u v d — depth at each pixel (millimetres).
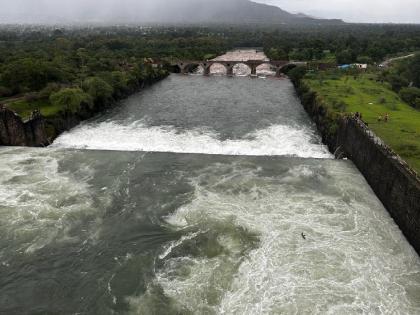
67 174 59594
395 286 37125
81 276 38688
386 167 51469
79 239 43969
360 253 41562
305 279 37656
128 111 105375
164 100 120188
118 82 121562
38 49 182375
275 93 135125
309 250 41688
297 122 96000
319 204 51125
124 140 79750
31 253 41656
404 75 130500
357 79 130500
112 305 35219
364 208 50812
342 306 34531
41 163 63812
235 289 36531
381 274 38625
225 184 56438
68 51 187500
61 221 47000
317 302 34938
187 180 57875
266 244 42625
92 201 51531
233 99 122688
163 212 49094
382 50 198500
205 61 186750
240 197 52562
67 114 89438
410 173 46000
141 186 55969
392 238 44594
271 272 38531
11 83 101688
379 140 56688
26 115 82938
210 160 66125
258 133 85688
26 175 58750
